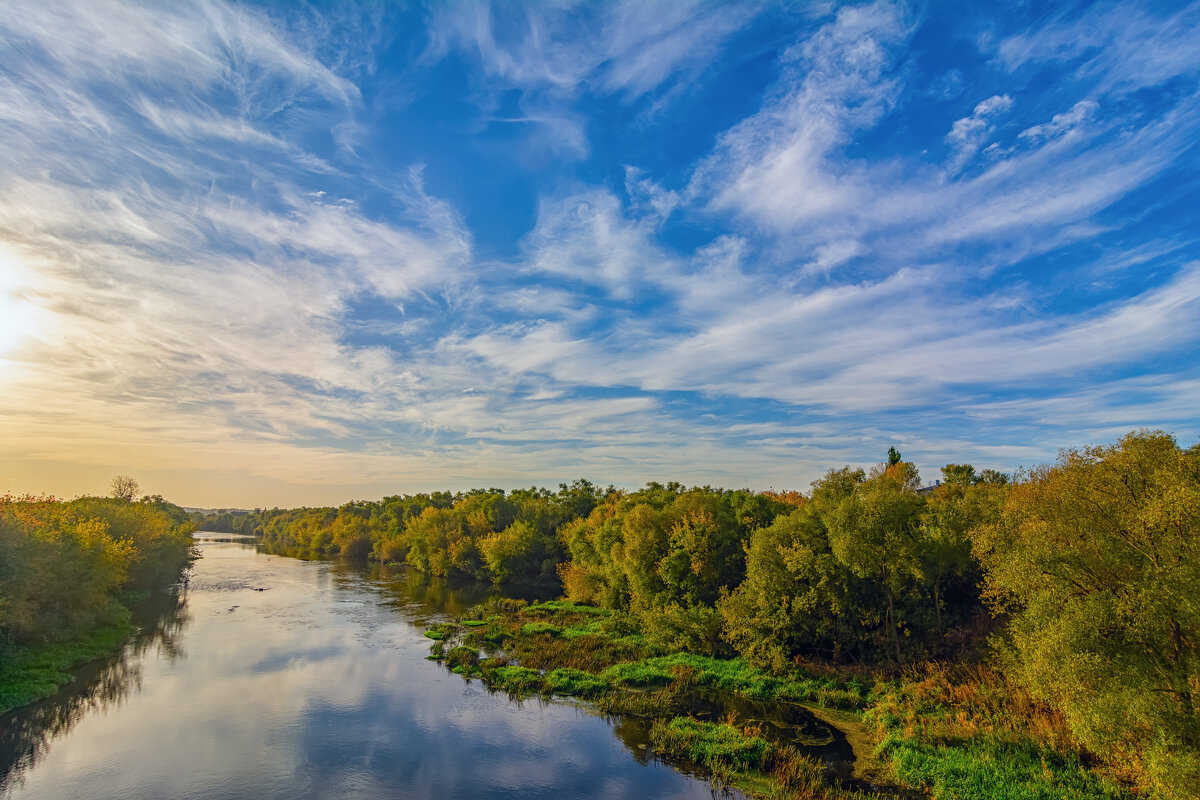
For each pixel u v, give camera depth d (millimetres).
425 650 52188
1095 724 22203
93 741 31359
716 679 41312
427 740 32438
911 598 40938
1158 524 22531
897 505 39688
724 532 59188
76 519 63469
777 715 35406
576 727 34344
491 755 30594
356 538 157750
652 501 87438
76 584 51188
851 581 42094
